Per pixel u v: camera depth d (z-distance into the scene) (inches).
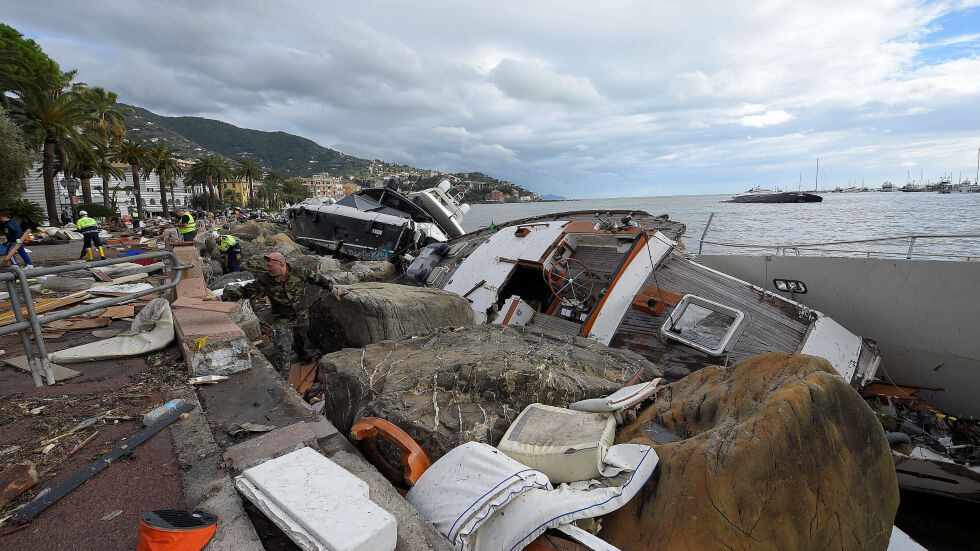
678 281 312.2
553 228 395.2
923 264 275.3
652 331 279.1
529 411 128.2
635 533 97.7
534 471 99.2
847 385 107.3
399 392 136.4
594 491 96.9
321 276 211.9
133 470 105.0
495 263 376.5
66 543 83.7
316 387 215.5
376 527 76.4
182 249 244.2
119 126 1793.8
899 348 291.1
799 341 260.1
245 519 87.0
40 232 786.8
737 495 91.4
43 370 143.7
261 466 94.2
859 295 307.1
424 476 103.8
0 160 813.2
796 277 339.6
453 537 86.0
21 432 121.5
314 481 89.5
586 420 124.7
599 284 362.3
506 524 90.7
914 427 231.3
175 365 164.6
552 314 341.4
